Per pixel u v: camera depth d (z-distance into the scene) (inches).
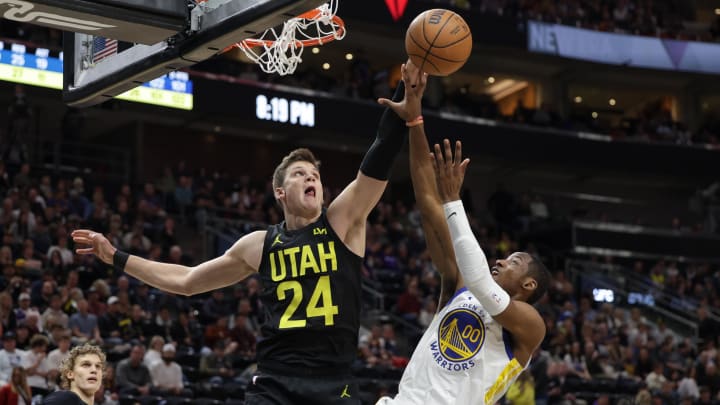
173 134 877.8
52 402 199.5
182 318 519.5
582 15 1039.6
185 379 484.1
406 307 650.2
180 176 779.4
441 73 152.1
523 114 993.5
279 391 142.5
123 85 185.8
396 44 965.8
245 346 531.8
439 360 154.1
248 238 153.1
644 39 1037.8
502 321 148.9
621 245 908.6
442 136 923.4
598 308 813.9
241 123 840.3
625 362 655.1
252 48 216.1
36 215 592.1
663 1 1141.7
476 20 952.3
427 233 163.0
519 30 971.3
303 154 151.4
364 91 904.9
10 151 679.1
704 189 1088.8
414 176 163.0
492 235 876.6
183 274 159.9
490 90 1091.3
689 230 986.1
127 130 863.1
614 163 1003.3
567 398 563.5
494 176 1042.7
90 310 484.7
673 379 642.8
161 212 683.4
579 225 895.1
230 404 454.9
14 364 396.5
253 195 788.0
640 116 1091.3
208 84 796.6
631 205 1091.9
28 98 772.6
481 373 152.5
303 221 149.6
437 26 150.5
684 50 1050.1
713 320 770.2
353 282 146.4
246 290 600.4
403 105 147.9
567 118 1059.9
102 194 664.4
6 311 444.8
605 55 1014.4
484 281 146.9
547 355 598.5
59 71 701.3
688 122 1105.4
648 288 833.5
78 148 799.1
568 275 837.8
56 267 533.0
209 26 164.7
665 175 1024.2
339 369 144.2
